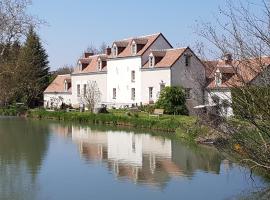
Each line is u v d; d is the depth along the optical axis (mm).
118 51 63094
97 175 18953
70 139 33531
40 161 22562
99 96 66250
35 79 71562
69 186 16844
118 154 25250
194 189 16453
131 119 45312
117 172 19656
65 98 75000
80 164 21750
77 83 72188
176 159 23312
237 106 11047
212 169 20422
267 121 10852
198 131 29109
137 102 58812
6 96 56625
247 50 10844
